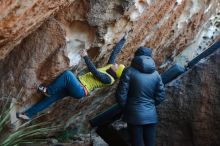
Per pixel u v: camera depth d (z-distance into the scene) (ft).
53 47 16.01
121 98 16.75
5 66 16.29
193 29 25.36
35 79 16.44
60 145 21.49
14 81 16.33
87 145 22.86
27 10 12.15
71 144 22.50
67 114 22.13
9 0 11.06
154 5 18.45
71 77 16.74
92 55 18.07
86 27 16.47
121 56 20.75
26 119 17.16
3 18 11.55
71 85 16.76
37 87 16.66
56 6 13.50
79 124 24.39
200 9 23.67
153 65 16.98
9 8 11.38
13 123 16.56
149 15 18.93
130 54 21.43
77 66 17.80
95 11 15.89
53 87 16.79
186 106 20.43
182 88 20.67
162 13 20.26
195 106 20.22
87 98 21.98
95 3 15.69
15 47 15.98
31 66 16.11
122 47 19.19
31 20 12.91
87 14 15.87
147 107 16.98
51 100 17.24
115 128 21.13
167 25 22.13
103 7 15.89
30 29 13.76
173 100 20.72
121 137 20.48
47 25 15.47
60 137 23.06
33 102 17.26
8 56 16.20
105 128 20.25
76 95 16.94
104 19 16.29
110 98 24.88
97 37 16.93
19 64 16.15
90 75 17.13
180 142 20.54
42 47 15.88
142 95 16.90
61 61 16.42
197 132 20.17
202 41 28.43
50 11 13.55
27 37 15.72
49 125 21.67
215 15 27.09
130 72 16.90
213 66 20.20
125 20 17.30
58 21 15.57
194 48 27.78
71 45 16.67
